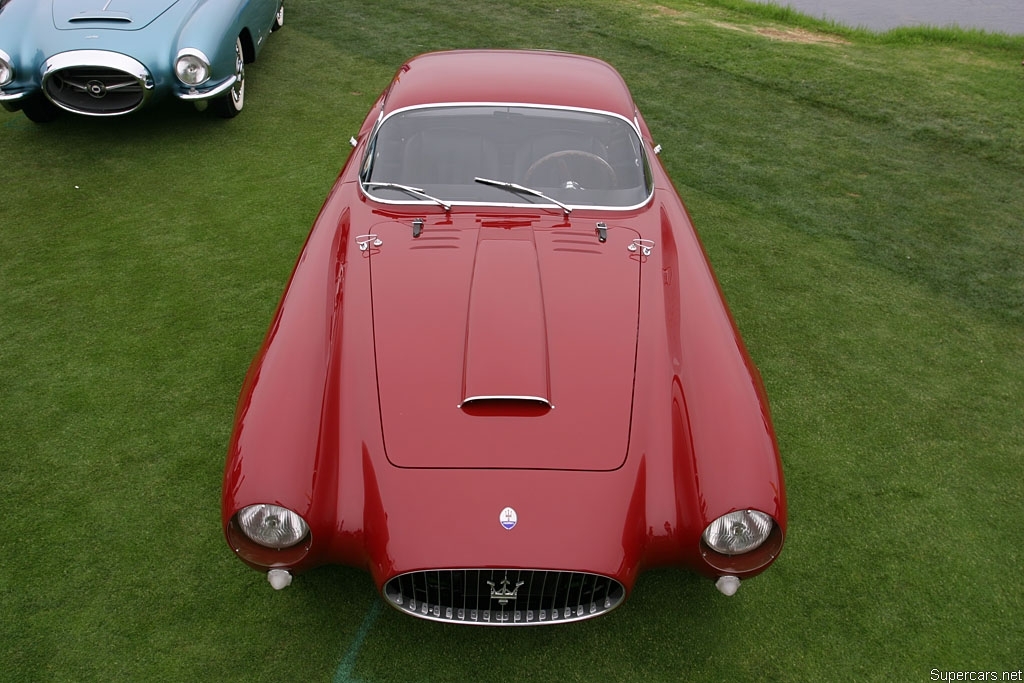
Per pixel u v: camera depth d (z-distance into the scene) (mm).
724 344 2805
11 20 5773
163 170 5777
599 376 2605
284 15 9023
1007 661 2703
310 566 2459
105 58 5562
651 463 2449
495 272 2949
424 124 3629
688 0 11031
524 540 2266
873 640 2752
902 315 4547
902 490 3369
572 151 3566
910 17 11531
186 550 2975
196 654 2631
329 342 2750
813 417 3770
